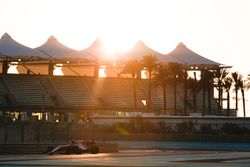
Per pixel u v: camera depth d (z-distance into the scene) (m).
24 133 114.94
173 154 95.75
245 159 81.81
